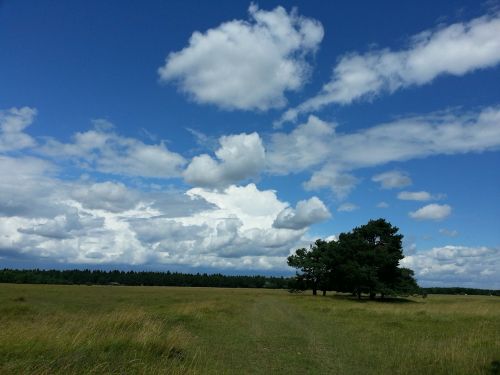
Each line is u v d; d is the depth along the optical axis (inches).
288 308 1470.2
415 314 1147.9
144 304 1590.8
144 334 518.6
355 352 579.2
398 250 2677.2
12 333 481.7
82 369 374.0
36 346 430.9
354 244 2667.3
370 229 2674.7
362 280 2541.8
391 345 629.3
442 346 576.1
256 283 7293.3
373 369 478.3
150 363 421.1
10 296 1801.2
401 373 451.2
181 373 400.2
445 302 2364.7
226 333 748.6
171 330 628.7
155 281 6993.1
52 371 361.4
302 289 3412.9
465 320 991.6
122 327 619.8
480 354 493.4
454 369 438.9
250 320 992.9
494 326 864.3
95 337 498.3
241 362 508.4
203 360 494.3
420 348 580.7
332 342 668.1
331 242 3206.2
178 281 7076.8
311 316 1135.6
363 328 845.8
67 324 608.1
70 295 2174.0
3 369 350.9
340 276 2947.8
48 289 2898.6
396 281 2642.7
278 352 580.1
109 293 2605.8
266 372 462.0
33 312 1040.8
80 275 6747.1
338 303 1921.8
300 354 566.6
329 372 464.8
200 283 7155.5
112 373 373.1
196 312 1048.2
